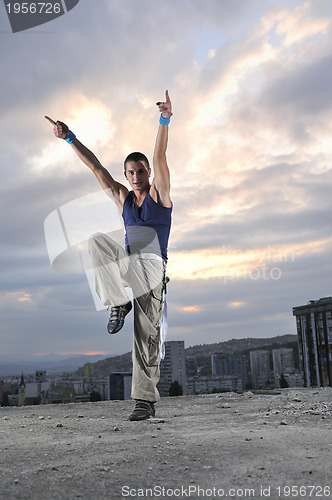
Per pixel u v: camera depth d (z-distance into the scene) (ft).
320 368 85.92
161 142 10.05
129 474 5.61
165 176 10.14
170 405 14.92
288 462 5.92
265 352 469.98
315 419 9.71
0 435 8.90
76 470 5.82
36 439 8.35
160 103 9.96
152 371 11.00
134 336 10.78
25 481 5.33
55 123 11.38
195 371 461.37
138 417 10.78
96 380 274.36
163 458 6.40
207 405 14.44
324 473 5.35
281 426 8.93
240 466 5.83
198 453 6.64
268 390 19.12
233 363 470.80
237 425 9.52
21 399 260.01
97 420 11.19
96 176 11.20
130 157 10.44
